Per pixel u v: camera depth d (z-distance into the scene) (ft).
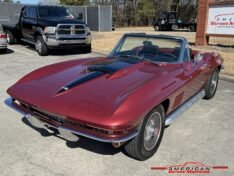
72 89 10.81
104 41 50.65
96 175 10.04
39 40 35.17
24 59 32.76
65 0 136.36
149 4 149.07
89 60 15.34
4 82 22.04
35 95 10.91
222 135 13.64
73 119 9.48
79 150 11.64
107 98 9.95
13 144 12.07
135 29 110.22
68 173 10.11
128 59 14.10
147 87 10.70
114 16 136.36
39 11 37.29
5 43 35.37
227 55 35.24
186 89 13.53
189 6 139.64
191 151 11.95
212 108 17.51
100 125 9.00
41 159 10.96
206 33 42.04
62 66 14.25
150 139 11.03
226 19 39.22
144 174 10.18
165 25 96.63
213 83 18.93
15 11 68.54
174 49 14.47
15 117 14.99
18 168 10.35
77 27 35.78
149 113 10.30
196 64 15.55
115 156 11.27
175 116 12.57
